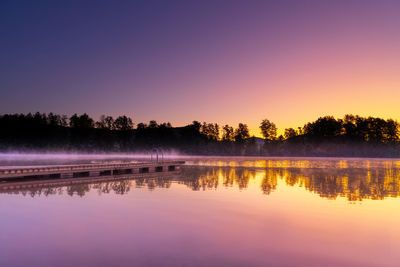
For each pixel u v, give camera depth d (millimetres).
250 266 9742
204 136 161375
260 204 19562
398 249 11461
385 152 140375
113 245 11484
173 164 50094
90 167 36750
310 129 157750
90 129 143500
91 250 10945
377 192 25328
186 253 10758
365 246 11750
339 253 11008
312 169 53188
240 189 26328
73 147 139125
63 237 12398
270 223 14898
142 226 14094
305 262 10164
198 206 18750
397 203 20328
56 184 28656
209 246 11516
